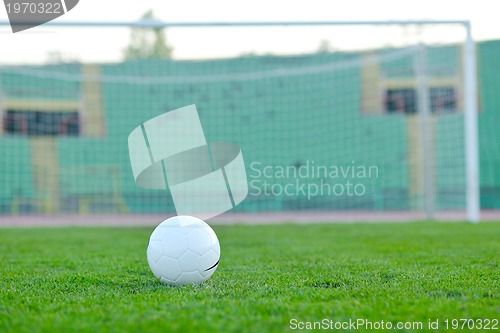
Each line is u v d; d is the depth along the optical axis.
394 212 17.61
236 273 5.14
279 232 10.02
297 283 4.59
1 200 18.67
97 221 15.12
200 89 20.02
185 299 3.88
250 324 3.25
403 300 3.87
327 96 20.02
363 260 6.07
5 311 3.66
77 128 20.12
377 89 20.22
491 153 20.55
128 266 5.75
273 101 19.88
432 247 7.34
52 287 4.54
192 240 4.41
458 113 15.34
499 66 22.27
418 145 17.97
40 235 9.80
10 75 20.50
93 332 3.13
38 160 19.59
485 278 4.80
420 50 13.68
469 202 11.84
